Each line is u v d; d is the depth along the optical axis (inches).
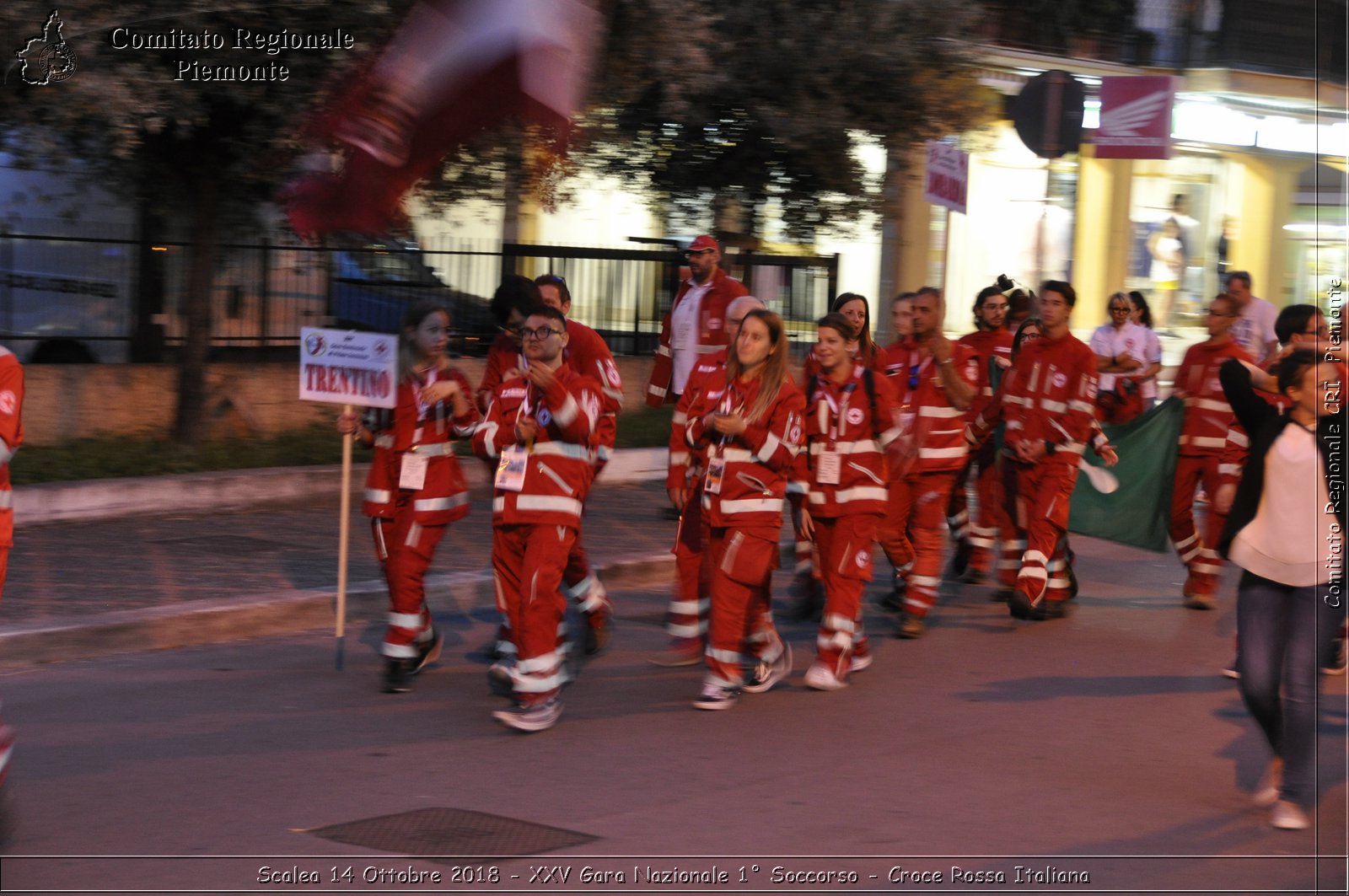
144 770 232.1
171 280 538.3
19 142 469.7
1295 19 954.7
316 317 569.3
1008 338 394.9
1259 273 987.9
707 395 279.4
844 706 279.3
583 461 257.6
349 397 277.0
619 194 741.3
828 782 232.8
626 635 336.5
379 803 218.2
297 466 481.7
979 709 279.9
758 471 269.3
